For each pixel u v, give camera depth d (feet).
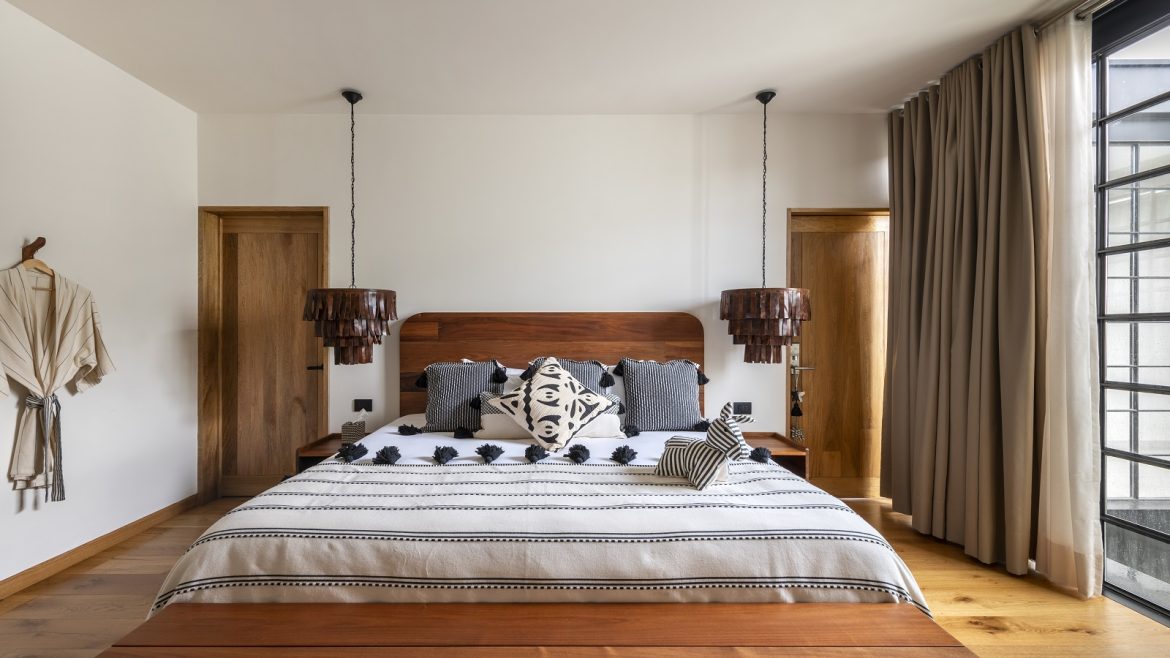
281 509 5.35
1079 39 7.55
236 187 11.43
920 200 10.10
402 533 5.01
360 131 11.45
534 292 11.48
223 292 11.98
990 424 8.38
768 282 11.50
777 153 11.47
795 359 11.64
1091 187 7.45
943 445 9.23
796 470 9.91
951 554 8.98
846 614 4.69
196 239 11.47
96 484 9.06
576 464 7.19
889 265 11.25
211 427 11.80
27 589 7.77
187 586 4.79
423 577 4.86
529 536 5.01
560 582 4.86
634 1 7.45
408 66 9.37
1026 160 7.97
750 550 4.97
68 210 8.57
